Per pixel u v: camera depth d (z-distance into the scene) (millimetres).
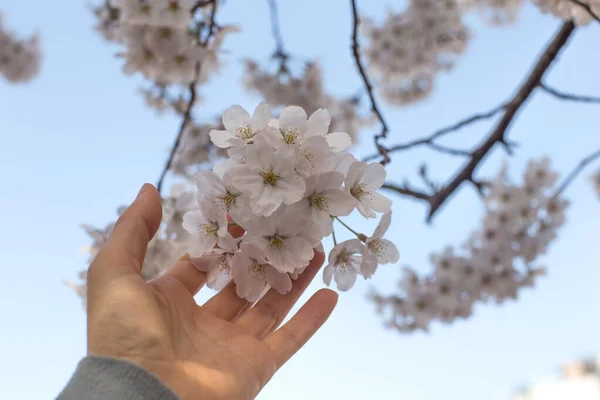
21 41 1056
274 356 347
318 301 376
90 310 310
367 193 348
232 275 342
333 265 352
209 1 602
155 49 628
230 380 318
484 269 878
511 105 630
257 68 846
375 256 352
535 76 623
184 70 651
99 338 298
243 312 376
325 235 339
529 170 877
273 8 735
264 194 320
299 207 331
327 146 330
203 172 333
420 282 901
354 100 1009
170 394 279
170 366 299
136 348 296
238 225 364
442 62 964
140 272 326
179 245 519
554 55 621
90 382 273
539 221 873
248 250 334
